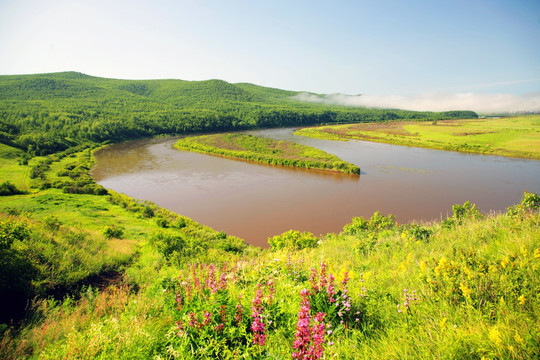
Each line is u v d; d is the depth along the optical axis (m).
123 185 54.44
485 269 4.52
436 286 4.58
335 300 4.54
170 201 45.12
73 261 11.63
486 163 68.19
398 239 9.14
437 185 50.16
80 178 55.78
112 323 5.38
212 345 4.14
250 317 4.56
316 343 3.54
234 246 24.45
